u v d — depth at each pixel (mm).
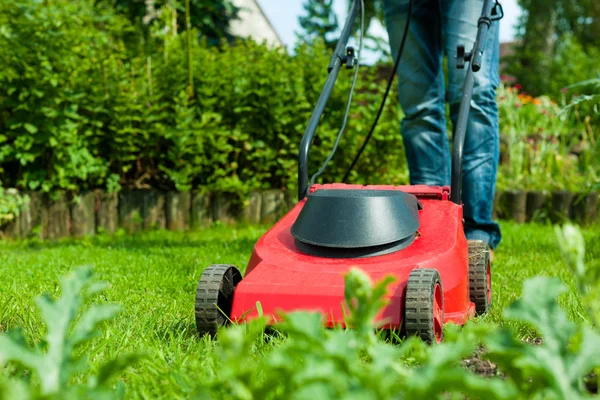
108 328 1941
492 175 3182
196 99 5445
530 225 5445
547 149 6582
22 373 1564
